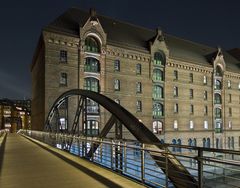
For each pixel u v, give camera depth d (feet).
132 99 135.13
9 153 55.72
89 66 123.03
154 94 146.20
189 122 160.15
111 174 30.25
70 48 118.21
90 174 30.53
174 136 151.02
